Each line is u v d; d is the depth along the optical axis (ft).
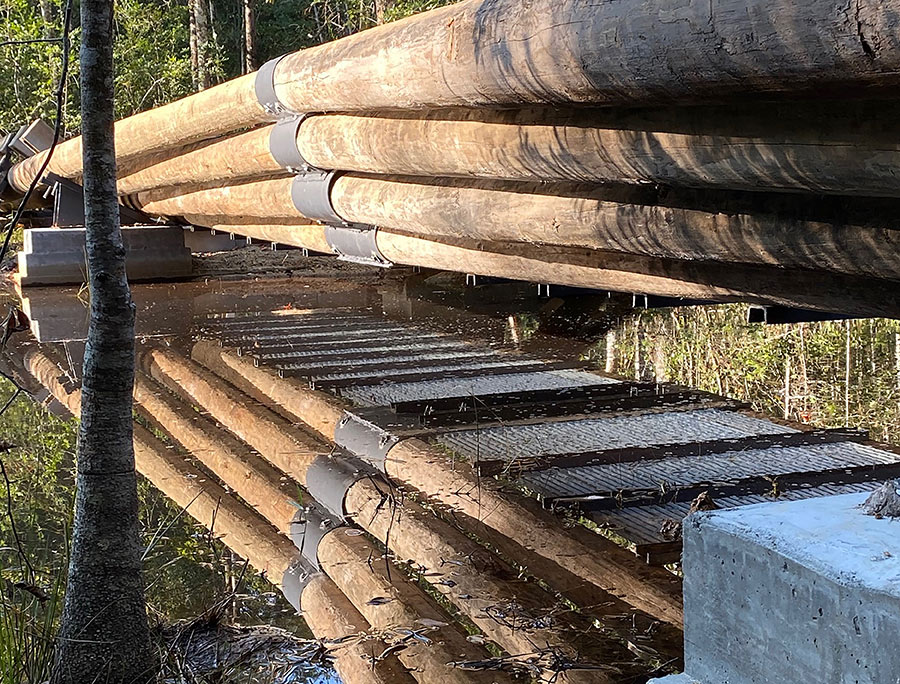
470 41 12.75
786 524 5.37
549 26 11.09
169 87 63.87
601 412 17.02
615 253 16.47
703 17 8.89
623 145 11.92
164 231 35.06
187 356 23.24
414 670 8.95
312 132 19.83
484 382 19.47
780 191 10.82
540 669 8.73
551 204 14.85
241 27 75.51
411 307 29.78
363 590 10.70
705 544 5.65
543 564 11.00
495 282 26.89
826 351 25.31
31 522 13.33
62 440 17.30
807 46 8.04
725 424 15.88
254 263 39.01
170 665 9.38
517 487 13.08
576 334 25.63
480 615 9.87
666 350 24.75
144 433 17.66
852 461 13.53
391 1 47.98
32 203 43.42
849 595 4.64
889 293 12.65
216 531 13.06
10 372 22.58
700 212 12.75
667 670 8.62
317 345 23.98
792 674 5.04
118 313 8.71
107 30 8.75
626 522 11.57
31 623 9.64
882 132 9.15
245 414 18.01
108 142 8.73
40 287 32.96
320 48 18.97
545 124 13.28
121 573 8.70
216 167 25.64
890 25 7.35
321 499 13.80
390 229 21.02
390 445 15.30
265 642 9.92
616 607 9.91
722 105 10.49
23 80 61.05
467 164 15.14
